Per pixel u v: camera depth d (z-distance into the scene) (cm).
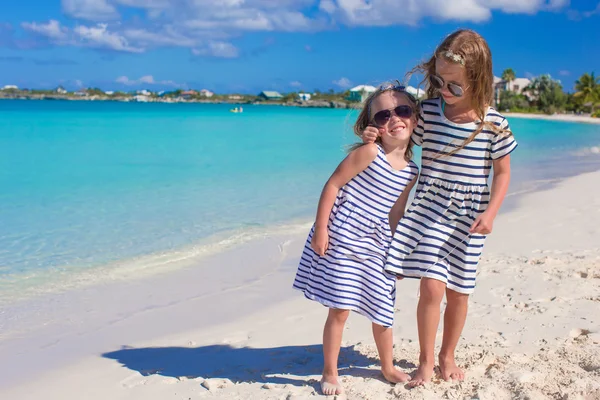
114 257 629
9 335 424
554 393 278
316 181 1207
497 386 290
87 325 444
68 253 642
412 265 297
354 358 346
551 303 428
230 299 503
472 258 298
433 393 289
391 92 304
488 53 285
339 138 2570
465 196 297
